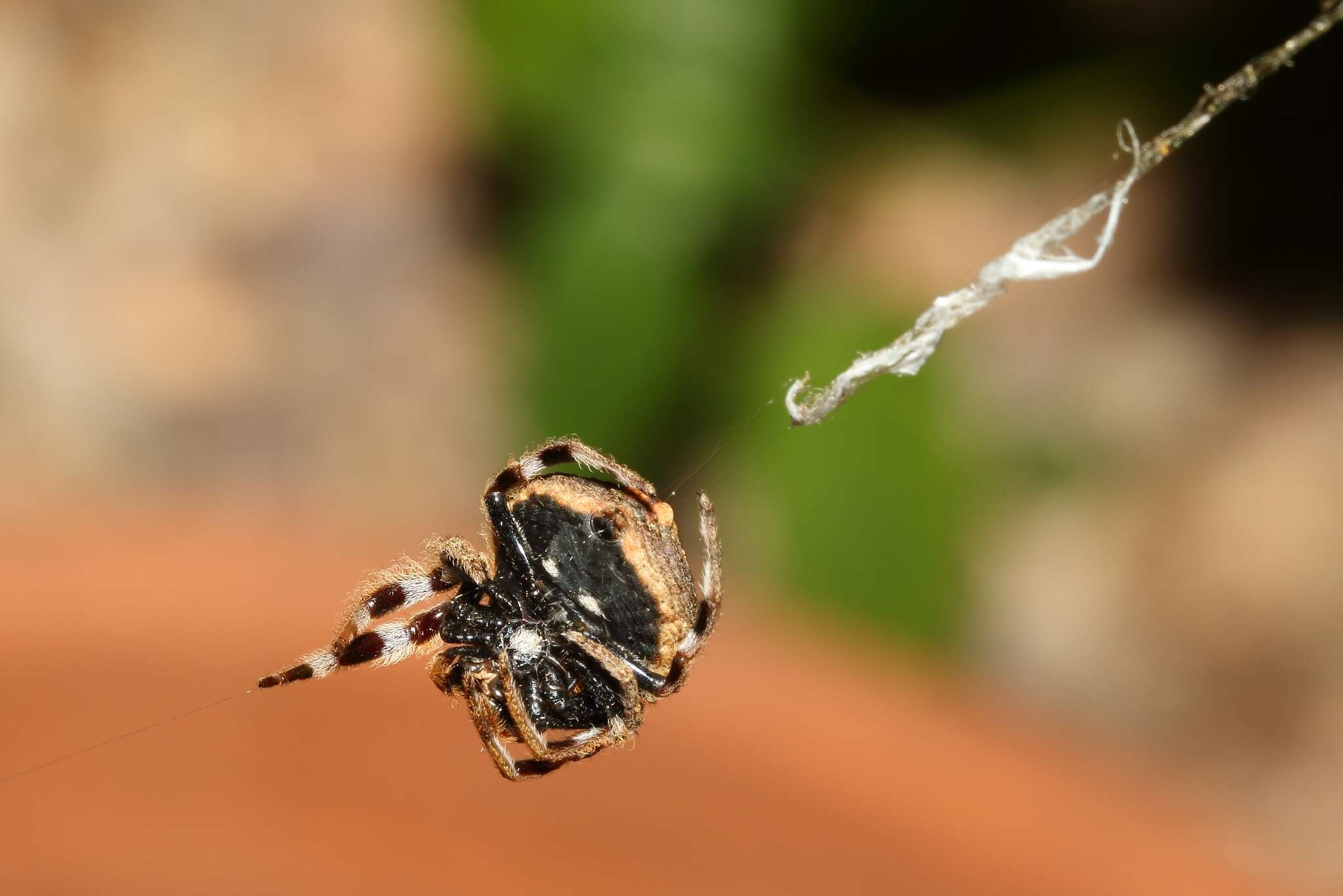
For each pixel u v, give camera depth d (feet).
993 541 1.75
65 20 1.92
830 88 1.55
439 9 1.93
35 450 1.69
